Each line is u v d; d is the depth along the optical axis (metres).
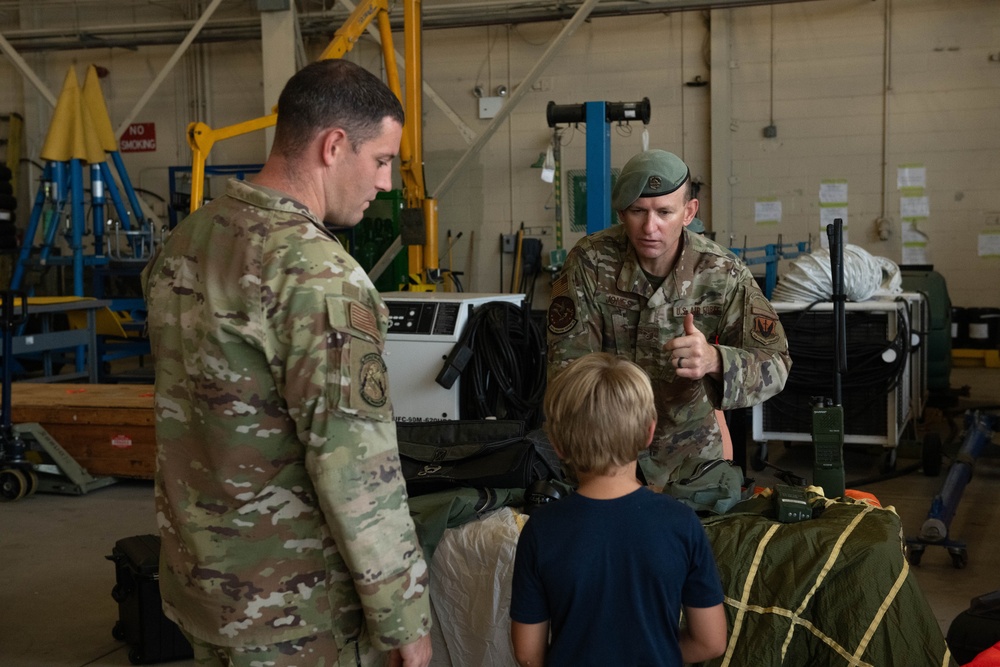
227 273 1.23
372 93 1.32
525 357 3.90
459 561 1.95
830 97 8.66
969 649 2.11
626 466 1.34
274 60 8.44
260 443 1.24
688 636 1.38
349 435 1.20
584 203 9.27
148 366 9.21
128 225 8.32
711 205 9.00
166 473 1.29
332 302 1.21
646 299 2.17
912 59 8.45
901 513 4.01
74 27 10.29
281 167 1.32
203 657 1.36
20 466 4.48
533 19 8.95
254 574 1.26
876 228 8.68
